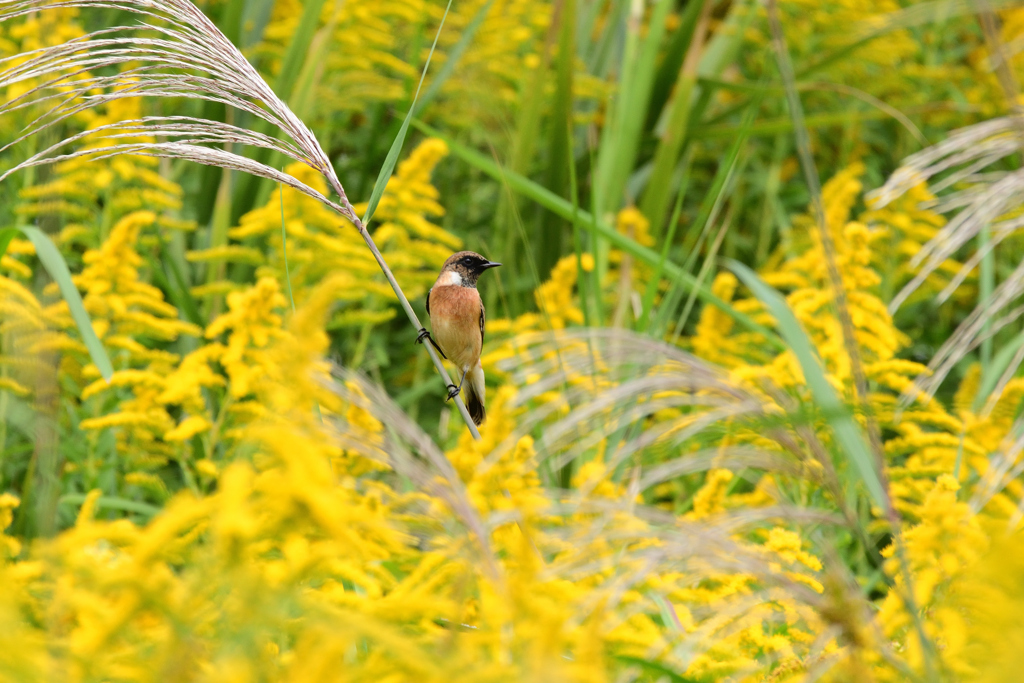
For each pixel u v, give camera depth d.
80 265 11.84
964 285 14.05
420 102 13.14
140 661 2.87
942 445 8.52
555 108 13.52
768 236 15.70
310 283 11.65
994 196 6.28
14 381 7.50
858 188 11.51
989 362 10.50
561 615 3.13
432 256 12.41
